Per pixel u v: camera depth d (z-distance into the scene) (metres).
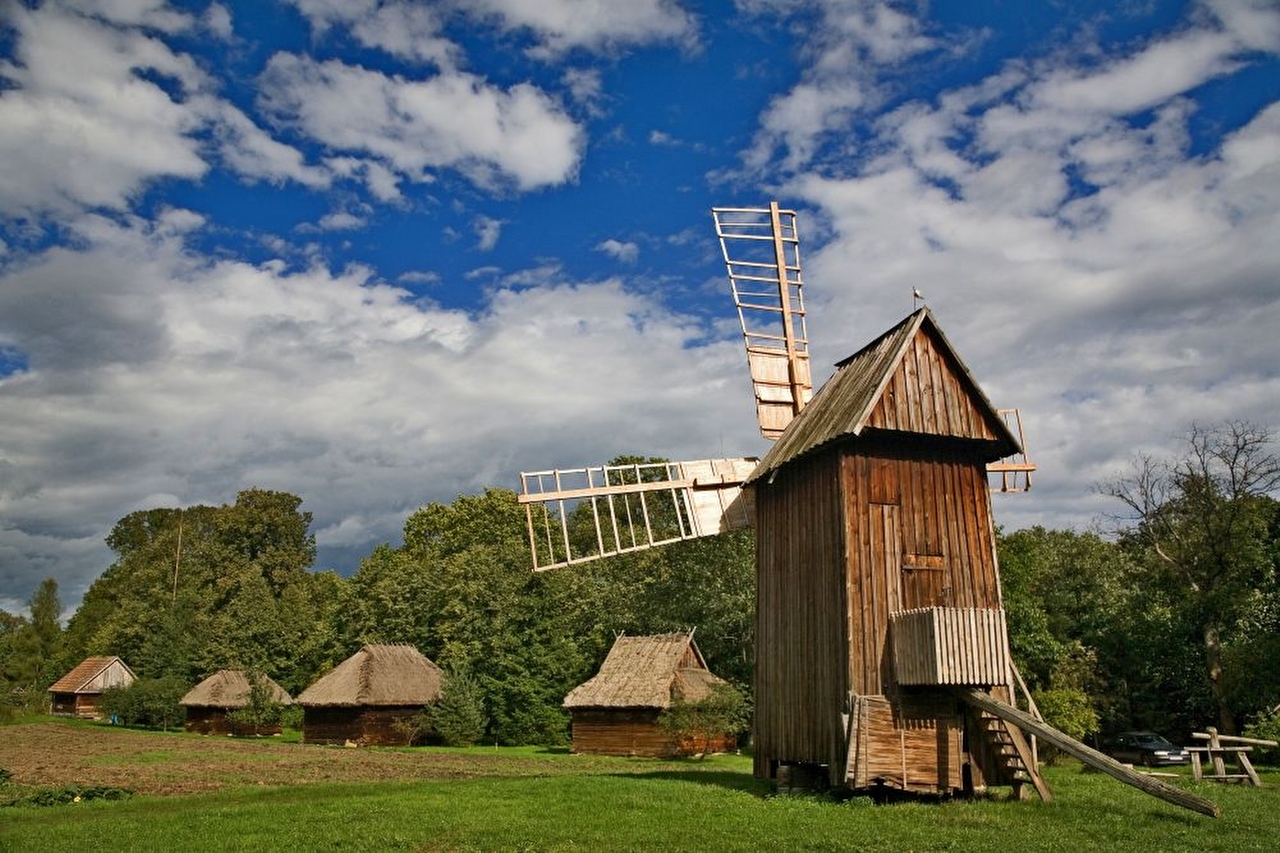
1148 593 48.22
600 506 79.50
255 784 31.94
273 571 100.00
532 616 63.59
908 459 24.05
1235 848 15.77
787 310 32.66
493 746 59.75
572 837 17.33
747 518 30.48
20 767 40.16
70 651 114.44
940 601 23.42
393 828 18.61
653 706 48.62
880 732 21.66
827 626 23.14
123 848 17.36
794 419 28.91
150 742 61.03
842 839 16.69
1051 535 58.75
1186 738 50.03
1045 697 39.00
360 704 59.34
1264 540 47.62
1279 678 39.97
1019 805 20.62
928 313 24.20
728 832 17.55
